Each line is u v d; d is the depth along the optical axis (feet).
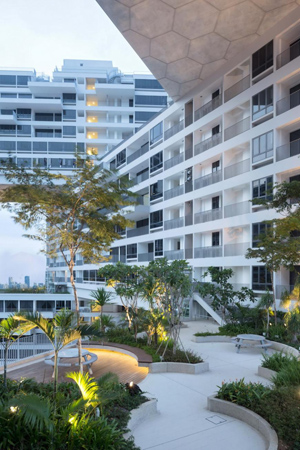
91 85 190.80
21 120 180.04
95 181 38.55
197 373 37.11
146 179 120.67
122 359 43.70
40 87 176.55
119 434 19.44
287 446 19.49
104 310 124.98
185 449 20.58
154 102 180.96
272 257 49.80
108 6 57.82
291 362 31.83
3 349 49.29
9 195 36.60
